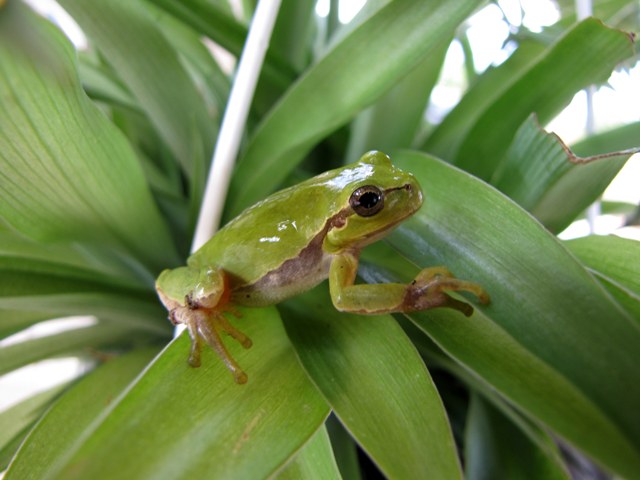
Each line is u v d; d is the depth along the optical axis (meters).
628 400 0.05
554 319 0.05
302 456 0.06
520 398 0.05
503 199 0.06
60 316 0.10
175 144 0.10
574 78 0.08
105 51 0.09
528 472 0.08
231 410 0.06
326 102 0.08
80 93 0.06
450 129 0.10
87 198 0.08
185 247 0.10
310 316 0.07
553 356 0.05
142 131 0.12
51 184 0.07
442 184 0.07
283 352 0.07
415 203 0.07
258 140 0.09
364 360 0.06
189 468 0.05
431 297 0.06
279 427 0.05
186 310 0.07
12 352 0.10
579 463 0.10
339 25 0.12
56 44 0.05
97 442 0.05
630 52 0.08
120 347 0.11
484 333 0.06
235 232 0.08
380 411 0.06
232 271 0.07
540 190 0.07
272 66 0.10
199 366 0.06
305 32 0.12
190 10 0.09
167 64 0.09
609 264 0.07
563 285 0.05
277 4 0.08
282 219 0.08
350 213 0.07
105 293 0.09
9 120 0.06
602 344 0.05
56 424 0.07
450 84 0.17
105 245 0.09
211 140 0.10
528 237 0.06
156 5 0.09
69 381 0.10
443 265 0.06
